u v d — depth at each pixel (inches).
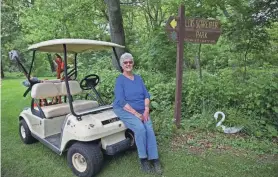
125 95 113.0
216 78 189.0
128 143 109.1
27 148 131.0
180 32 142.5
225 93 155.4
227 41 217.8
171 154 118.9
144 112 112.2
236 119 141.6
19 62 135.0
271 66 210.1
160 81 202.8
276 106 141.9
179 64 143.9
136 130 104.7
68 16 394.3
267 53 208.7
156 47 233.3
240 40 203.3
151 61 235.9
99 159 100.4
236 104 153.7
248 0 198.5
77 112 110.8
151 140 106.9
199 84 167.3
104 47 125.2
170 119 148.3
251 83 165.0
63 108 129.1
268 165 108.3
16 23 567.8
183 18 142.4
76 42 107.0
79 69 261.0
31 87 136.7
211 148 124.4
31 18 409.4
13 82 393.4
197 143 129.2
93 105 135.7
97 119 104.3
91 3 382.0
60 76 177.9
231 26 201.9
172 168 107.7
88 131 98.0
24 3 448.8
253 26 196.5
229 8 206.2
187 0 211.3
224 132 139.9
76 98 182.2
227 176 101.3
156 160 106.6
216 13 204.7
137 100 113.7
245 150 122.4
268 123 142.3
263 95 144.6
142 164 106.6
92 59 301.6
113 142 106.9
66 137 105.6
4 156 121.6
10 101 235.1
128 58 112.9
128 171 106.5
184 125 146.7
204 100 158.9
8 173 106.6
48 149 129.4
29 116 133.6
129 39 443.2
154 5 405.7
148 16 497.0
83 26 411.5
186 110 161.6
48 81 142.7
